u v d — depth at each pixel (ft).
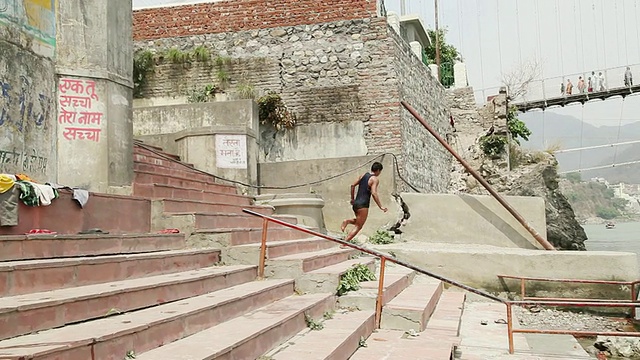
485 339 26.03
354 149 51.29
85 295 14.93
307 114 52.54
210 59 55.06
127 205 25.58
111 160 28.68
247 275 24.06
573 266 36.37
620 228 378.73
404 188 50.14
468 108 89.86
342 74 52.65
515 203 44.45
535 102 110.42
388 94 51.44
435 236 45.06
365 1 53.21
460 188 78.74
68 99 27.40
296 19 54.44
